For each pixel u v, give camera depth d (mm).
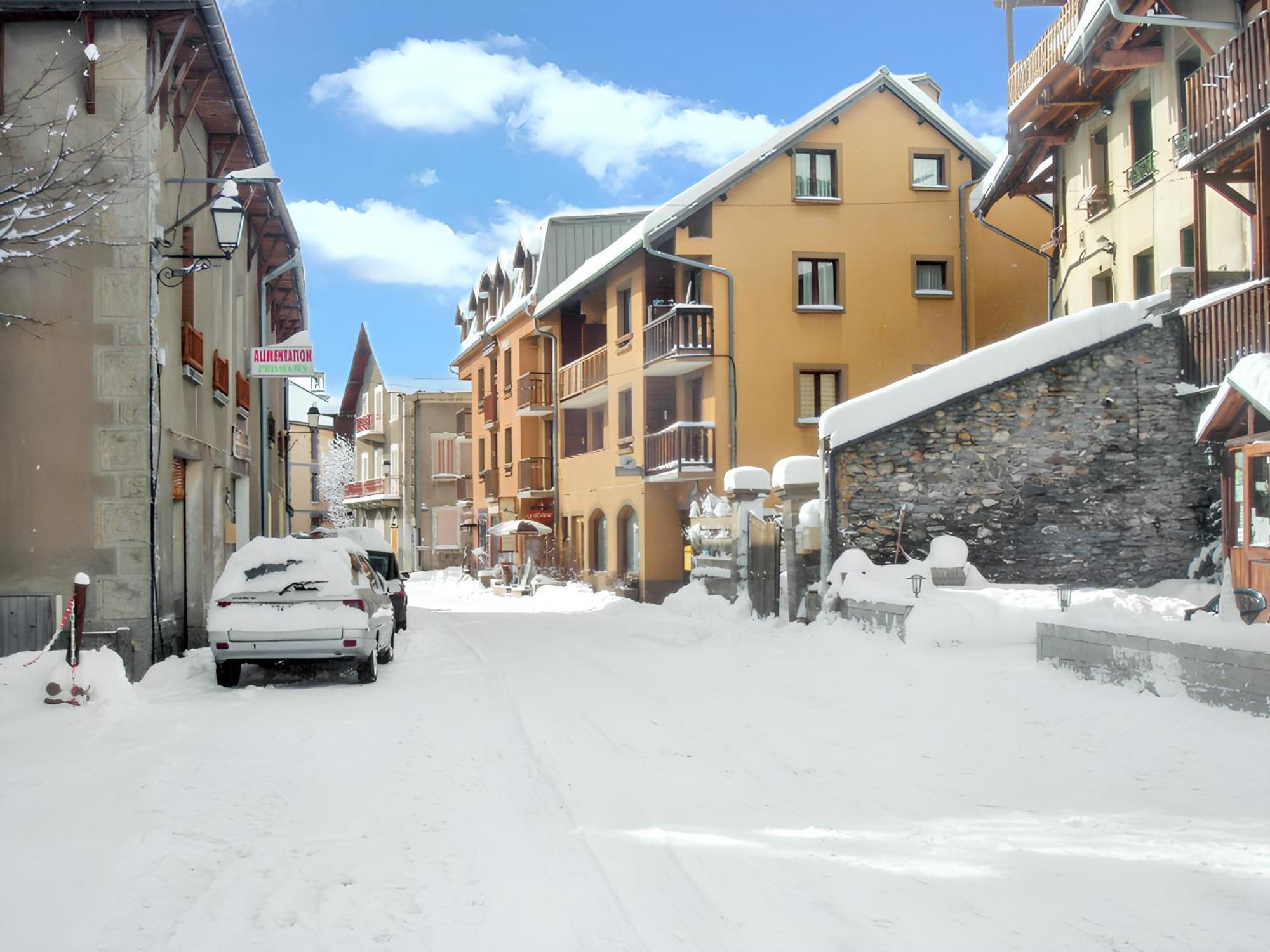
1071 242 24141
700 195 28188
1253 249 15867
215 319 18469
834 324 28953
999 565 16422
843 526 16453
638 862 5516
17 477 13453
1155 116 20094
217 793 7145
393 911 4840
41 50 13664
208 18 13898
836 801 6789
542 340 40719
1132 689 9281
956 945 4305
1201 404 16422
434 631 20719
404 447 60719
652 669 14125
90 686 10500
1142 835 5809
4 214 13102
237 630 12367
